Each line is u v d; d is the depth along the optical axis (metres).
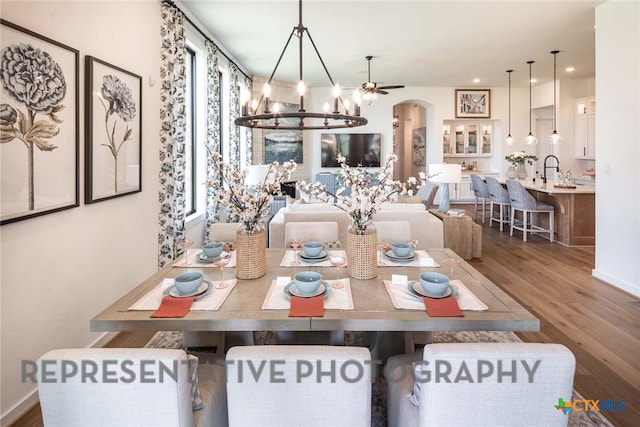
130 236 3.06
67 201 2.28
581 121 7.79
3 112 1.80
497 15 4.35
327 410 1.07
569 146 8.03
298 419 1.08
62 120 2.21
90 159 2.47
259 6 4.03
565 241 5.66
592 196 5.52
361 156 9.01
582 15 4.36
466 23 4.60
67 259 2.32
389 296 1.76
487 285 1.91
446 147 9.66
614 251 3.84
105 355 1.03
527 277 4.14
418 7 4.11
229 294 1.79
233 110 5.96
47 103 2.09
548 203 6.25
